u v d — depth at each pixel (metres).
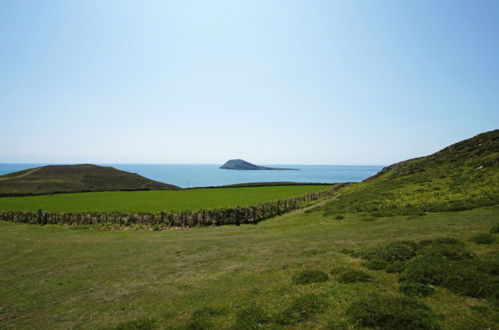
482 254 11.88
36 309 13.30
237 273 15.02
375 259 13.16
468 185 34.69
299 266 14.52
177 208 49.44
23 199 66.62
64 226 39.97
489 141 58.56
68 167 148.25
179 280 15.21
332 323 8.23
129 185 137.88
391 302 8.54
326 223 28.80
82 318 11.49
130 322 9.93
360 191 52.91
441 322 7.59
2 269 21.25
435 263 10.89
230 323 9.00
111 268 19.61
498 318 7.48
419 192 37.53
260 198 63.09
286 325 8.48
